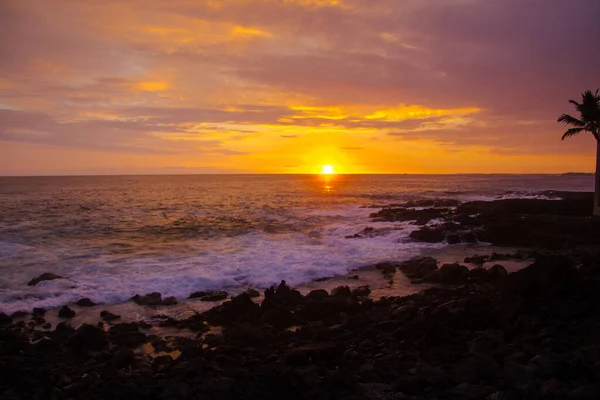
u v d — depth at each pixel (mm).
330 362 8039
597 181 30703
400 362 7875
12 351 8836
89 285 14312
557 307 10312
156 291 13781
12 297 13102
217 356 8375
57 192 70500
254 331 9766
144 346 9438
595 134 30516
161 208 42875
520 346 8281
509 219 27766
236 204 48438
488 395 6457
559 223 25328
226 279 15047
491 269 15273
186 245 22234
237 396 6688
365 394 6738
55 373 7727
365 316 10477
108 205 45594
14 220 31484
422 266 16594
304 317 11133
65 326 10508
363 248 21938
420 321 9391
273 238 24844
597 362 7164
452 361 8023
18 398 6789
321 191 80062
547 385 6312
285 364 7836
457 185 113188
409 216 34469
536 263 12031
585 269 13992
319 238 24984
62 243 22594
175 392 6727
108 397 6734
